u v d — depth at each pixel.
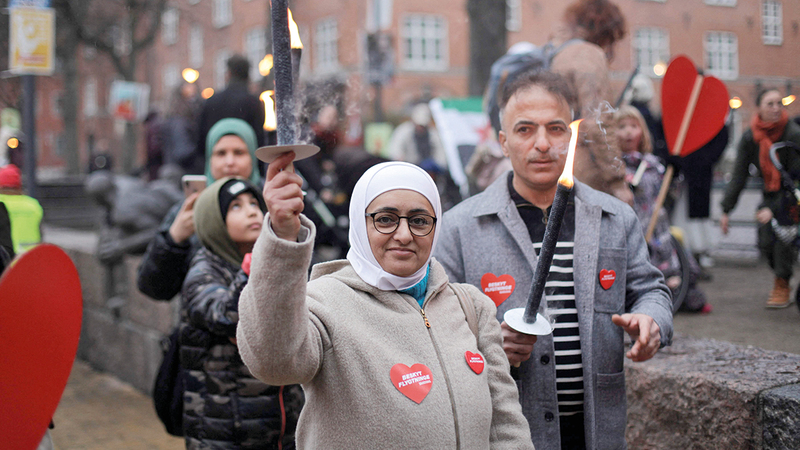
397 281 1.64
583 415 2.03
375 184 1.64
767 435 2.13
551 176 1.99
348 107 4.97
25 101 5.01
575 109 2.26
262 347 1.39
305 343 1.45
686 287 3.40
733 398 2.22
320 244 5.18
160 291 2.91
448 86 21.45
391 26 20.88
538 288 1.65
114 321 5.64
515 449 1.64
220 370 2.33
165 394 2.62
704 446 2.32
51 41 5.00
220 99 4.99
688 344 2.79
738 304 3.96
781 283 3.81
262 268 1.37
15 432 1.21
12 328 1.19
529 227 2.06
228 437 2.31
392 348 1.58
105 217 5.72
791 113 3.92
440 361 1.60
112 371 5.74
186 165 7.33
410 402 1.52
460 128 5.93
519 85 2.05
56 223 13.67
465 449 1.54
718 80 2.76
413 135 8.05
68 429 4.43
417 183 1.64
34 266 1.23
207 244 2.57
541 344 1.96
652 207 3.34
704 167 4.99
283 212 1.34
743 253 6.11
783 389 2.16
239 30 23.56
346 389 1.52
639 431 2.56
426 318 1.65
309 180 5.05
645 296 2.03
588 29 3.17
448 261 2.09
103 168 15.58
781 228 3.74
